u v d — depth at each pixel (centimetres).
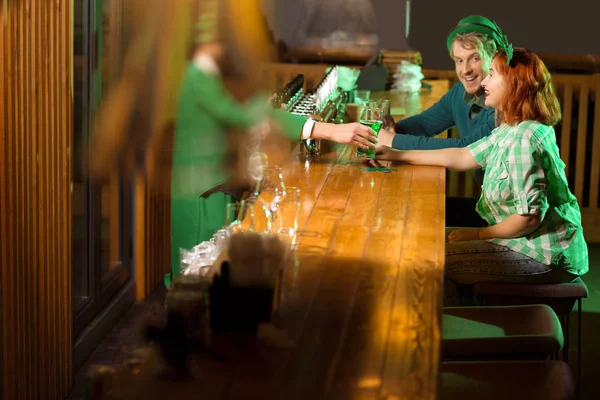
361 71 621
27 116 296
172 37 375
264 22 509
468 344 251
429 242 258
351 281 221
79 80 438
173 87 374
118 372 164
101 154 418
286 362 171
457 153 376
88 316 410
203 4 361
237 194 351
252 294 183
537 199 316
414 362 171
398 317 196
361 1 662
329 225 275
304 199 310
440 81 629
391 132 407
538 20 686
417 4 685
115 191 450
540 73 325
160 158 423
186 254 267
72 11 341
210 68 356
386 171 362
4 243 281
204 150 353
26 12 289
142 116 409
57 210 339
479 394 223
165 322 177
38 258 318
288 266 232
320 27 668
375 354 175
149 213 479
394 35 683
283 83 650
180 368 166
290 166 371
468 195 658
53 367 341
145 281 482
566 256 324
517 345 250
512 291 325
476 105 422
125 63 405
